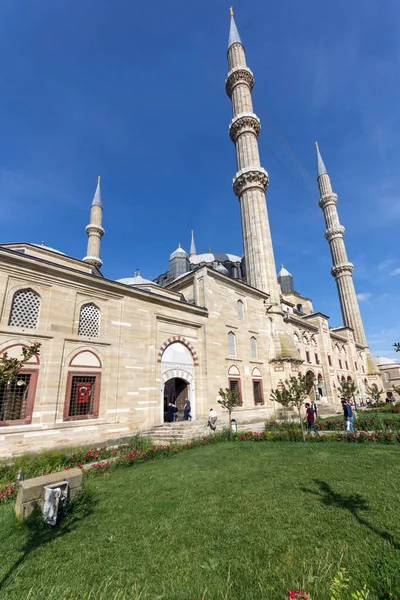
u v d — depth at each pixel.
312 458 9.77
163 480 8.34
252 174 33.50
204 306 22.58
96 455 12.22
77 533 5.25
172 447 12.77
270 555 4.14
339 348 46.91
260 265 30.98
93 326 16.03
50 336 13.98
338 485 6.86
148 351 17.98
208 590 3.47
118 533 5.16
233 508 5.93
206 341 21.53
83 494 6.77
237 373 23.55
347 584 3.35
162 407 18.05
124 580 3.83
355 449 10.86
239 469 8.94
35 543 4.95
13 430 12.13
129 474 9.35
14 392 12.62
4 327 12.78
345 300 56.53
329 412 32.59
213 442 14.43
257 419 23.17
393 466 8.30
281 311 29.89
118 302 17.28
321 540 4.43
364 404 41.59
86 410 14.68
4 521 5.82
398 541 4.20
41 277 14.33
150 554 4.42
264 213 33.22
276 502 6.06
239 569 3.88
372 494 6.14
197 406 20.19
